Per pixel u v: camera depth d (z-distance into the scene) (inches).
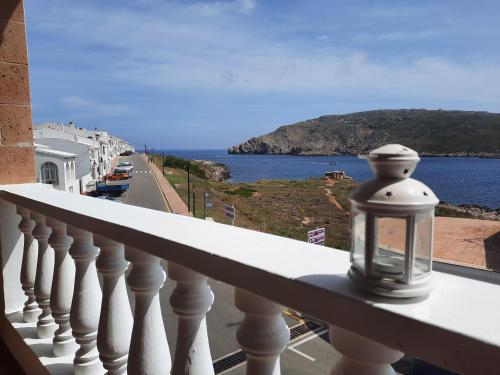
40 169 1187.3
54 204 85.0
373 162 32.3
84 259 77.9
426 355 28.4
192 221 65.0
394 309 30.2
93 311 79.0
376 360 34.4
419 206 29.7
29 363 101.0
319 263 41.5
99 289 80.7
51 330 103.7
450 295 32.6
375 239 31.7
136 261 59.8
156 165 3058.6
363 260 33.1
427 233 31.8
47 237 100.1
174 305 53.6
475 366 26.1
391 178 31.8
